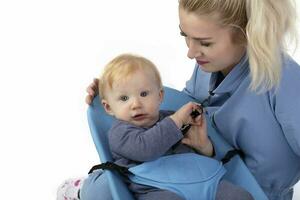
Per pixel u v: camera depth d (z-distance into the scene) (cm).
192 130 113
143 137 105
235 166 116
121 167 104
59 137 183
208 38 103
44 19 250
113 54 223
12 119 192
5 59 225
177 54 221
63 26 245
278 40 102
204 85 129
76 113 195
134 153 105
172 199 100
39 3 258
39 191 160
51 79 213
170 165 105
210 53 105
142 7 254
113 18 247
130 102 109
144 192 104
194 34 103
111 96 111
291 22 104
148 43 229
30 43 235
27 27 245
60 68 219
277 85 105
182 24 104
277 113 108
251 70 103
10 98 203
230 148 120
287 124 107
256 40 100
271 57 101
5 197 158
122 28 240
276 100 108
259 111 111
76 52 228
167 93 127
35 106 199
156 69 114
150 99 110
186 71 211
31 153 176
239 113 114
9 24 247
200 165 107
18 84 211
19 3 258
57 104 200
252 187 112
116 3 258
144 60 113
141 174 104
